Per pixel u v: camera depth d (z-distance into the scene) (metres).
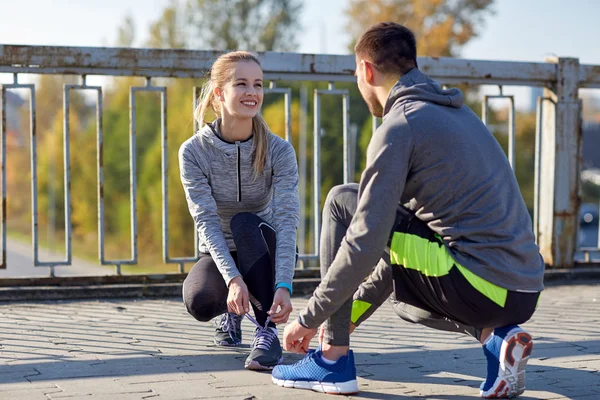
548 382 2.47
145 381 2.43
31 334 3.14
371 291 2.44
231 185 2.88
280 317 2.61
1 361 2.67
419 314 2.42
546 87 4.77
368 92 2.38
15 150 54.84
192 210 2.77
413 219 2.26
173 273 4.25
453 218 2.17
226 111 2.82
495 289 2.14
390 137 2.14
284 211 2.80
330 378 2.32
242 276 2.72
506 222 2.17
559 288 4.54
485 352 2.27
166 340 3.08
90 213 38.34
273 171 2.89
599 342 3.10
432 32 24.81
